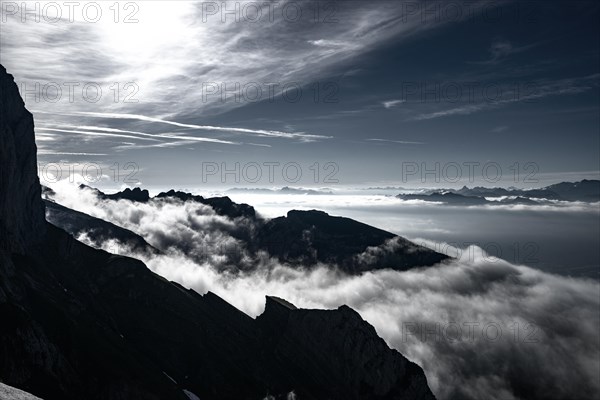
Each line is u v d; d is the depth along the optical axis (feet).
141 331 472.85
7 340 278.67
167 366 434.71
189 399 382.42
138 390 332.60
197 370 440.04
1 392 113.91
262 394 443.32
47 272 460.96
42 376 283.79
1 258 381.60
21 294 358.64
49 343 307.99
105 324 437.17
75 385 305.12
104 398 313.53
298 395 473.26
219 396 418.51
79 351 336.90
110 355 354.33
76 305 417.28
